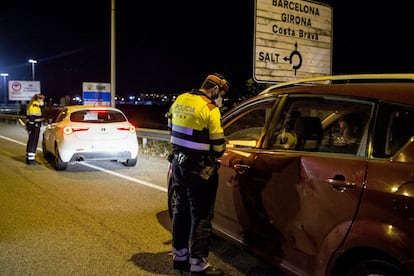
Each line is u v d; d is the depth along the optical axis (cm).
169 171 564
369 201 296
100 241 530
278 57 964
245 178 419
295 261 364
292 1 978
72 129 981
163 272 443
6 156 1267
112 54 1830
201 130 400
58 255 484
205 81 418
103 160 1118
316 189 338
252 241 416
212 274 420
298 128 384
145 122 2802
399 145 300
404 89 317
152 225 595
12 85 4206
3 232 561
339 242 314
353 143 339
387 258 285
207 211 417
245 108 475
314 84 394
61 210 667
